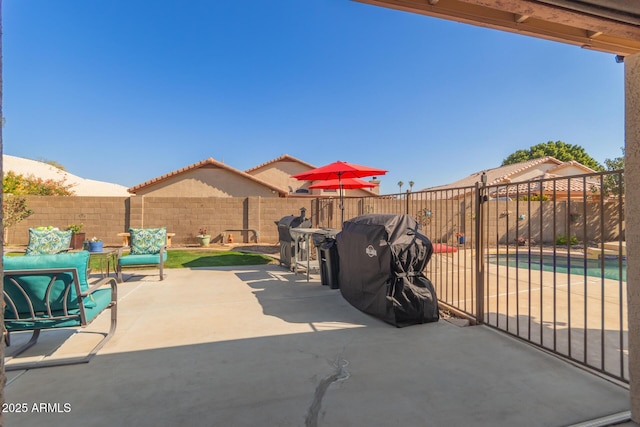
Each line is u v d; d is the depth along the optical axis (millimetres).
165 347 3426
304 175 8492
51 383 2713
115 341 3588
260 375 2830
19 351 3270
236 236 12773
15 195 11641
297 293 5688
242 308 4805
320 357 3176
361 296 4641
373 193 23250
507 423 2168
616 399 2438
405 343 3498
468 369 2910
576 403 2389
